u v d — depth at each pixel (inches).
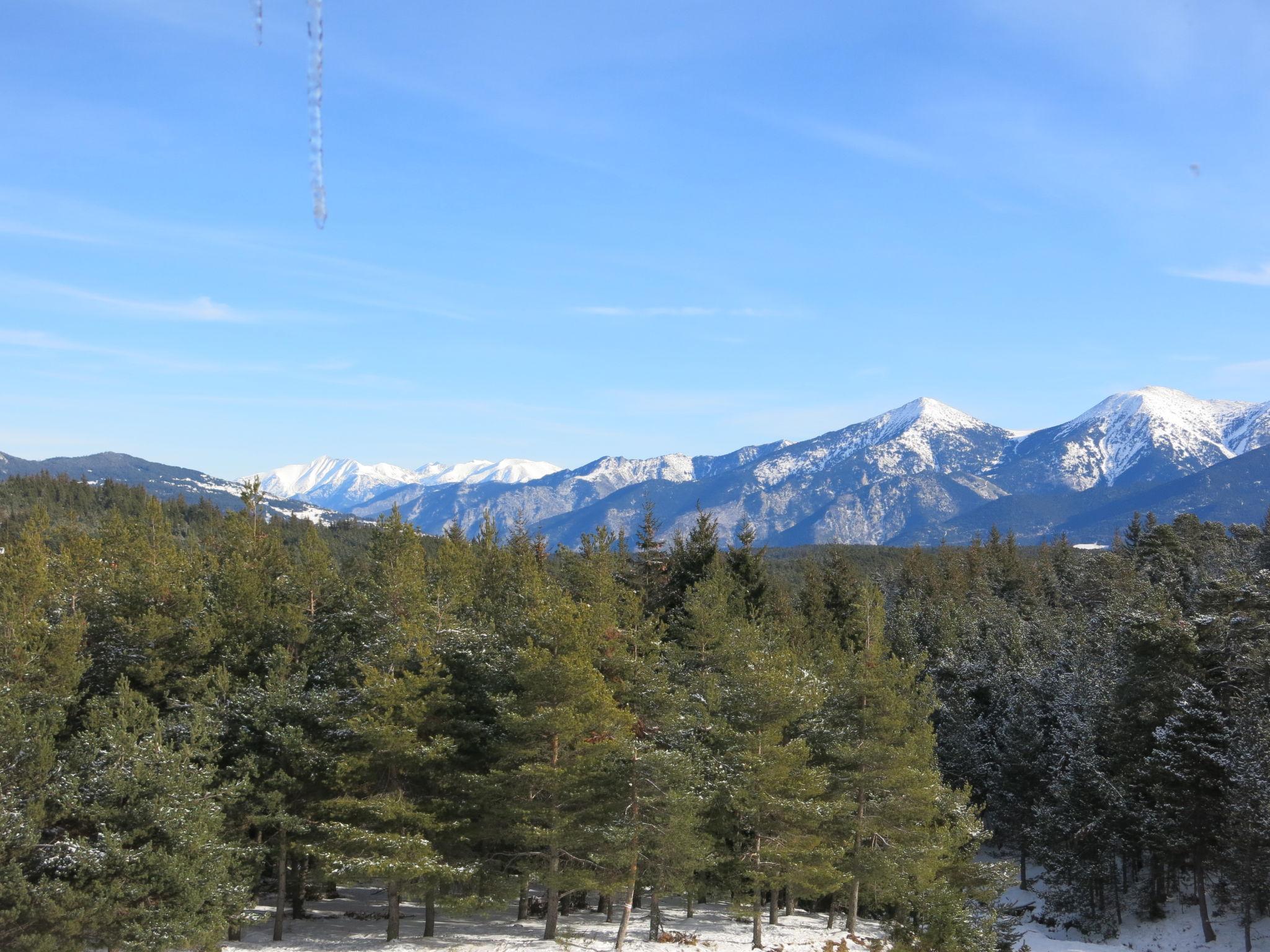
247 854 1502.2
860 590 3240.7
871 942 1819.6
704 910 2097.7
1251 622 2080.5
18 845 1266.0
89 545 2187.5
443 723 1615.4
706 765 1726.1
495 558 2613.2
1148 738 2198.6
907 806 1836.9
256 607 1801.2
